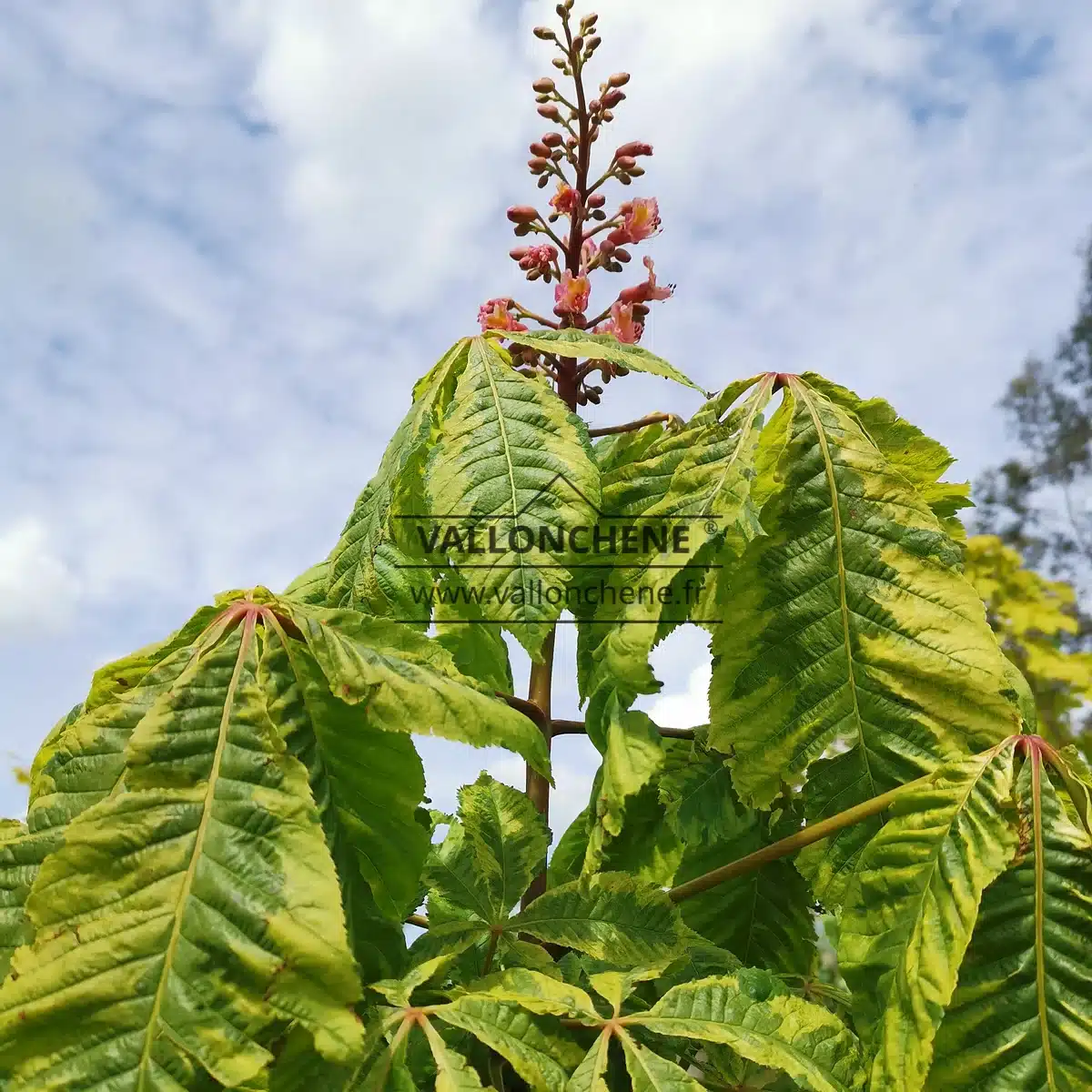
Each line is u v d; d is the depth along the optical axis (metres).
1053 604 1.11
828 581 0.43
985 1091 0.36
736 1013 0.38
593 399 0.57
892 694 0.42
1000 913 0.37
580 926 0.44
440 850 0.48
